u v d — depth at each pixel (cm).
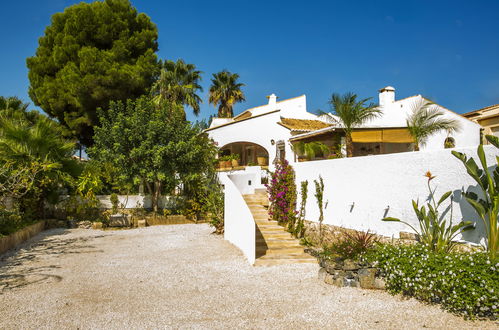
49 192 1880
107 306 673
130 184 2034
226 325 577
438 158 788
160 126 2022
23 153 1633
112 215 1983
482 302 545
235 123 2347
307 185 1280
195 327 569
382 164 940
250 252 1045
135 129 2000
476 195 677
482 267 570
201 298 722
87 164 1975
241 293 752
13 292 764
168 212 2127
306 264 999
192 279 873
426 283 620
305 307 654
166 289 789
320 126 2275
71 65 2616
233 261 1056
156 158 1928
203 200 2041
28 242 1448
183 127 2189
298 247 1109
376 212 955
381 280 727
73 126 2705
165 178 1977
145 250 1276
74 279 876
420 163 830
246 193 1659
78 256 1170
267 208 1509
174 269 977
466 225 715
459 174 742
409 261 670
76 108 2755
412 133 1466
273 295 732
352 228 1041
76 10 2830
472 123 1936
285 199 1341
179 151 2019
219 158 2467
